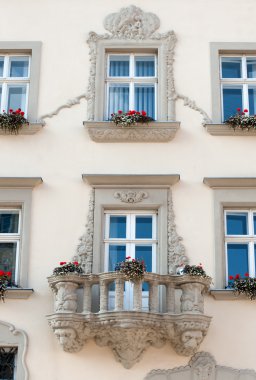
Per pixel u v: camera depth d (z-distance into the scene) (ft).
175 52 57.21
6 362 49.90
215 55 57.11
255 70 57.93
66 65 56.95
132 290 50.83
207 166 54.19
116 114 54.60
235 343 49.70
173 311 48.93
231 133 54.85
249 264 52.39
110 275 48.57
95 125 54.65
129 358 48.80
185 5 58.29
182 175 53.88
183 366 49.08
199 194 53.36
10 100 57.11
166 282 49.37
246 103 56.80
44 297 50.83
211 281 50.49
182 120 55.42
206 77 56.59
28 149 54.65
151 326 48.21
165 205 52.90
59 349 49.57
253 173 54.08
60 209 52.95
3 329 50.03
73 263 50.19
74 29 57.93
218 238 52.19
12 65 57.98
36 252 51.93
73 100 55.93
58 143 54.80
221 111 56.29
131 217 53.26
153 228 53.11
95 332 48.78
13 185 53.31
